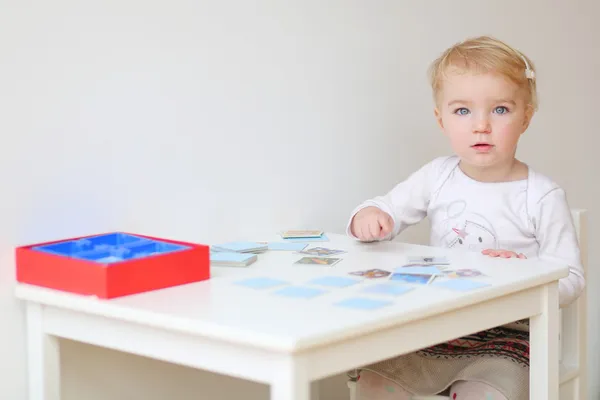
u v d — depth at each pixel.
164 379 1.33
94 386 1.22
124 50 1.24
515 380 1.25
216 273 1.10
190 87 1.34
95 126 1.21
